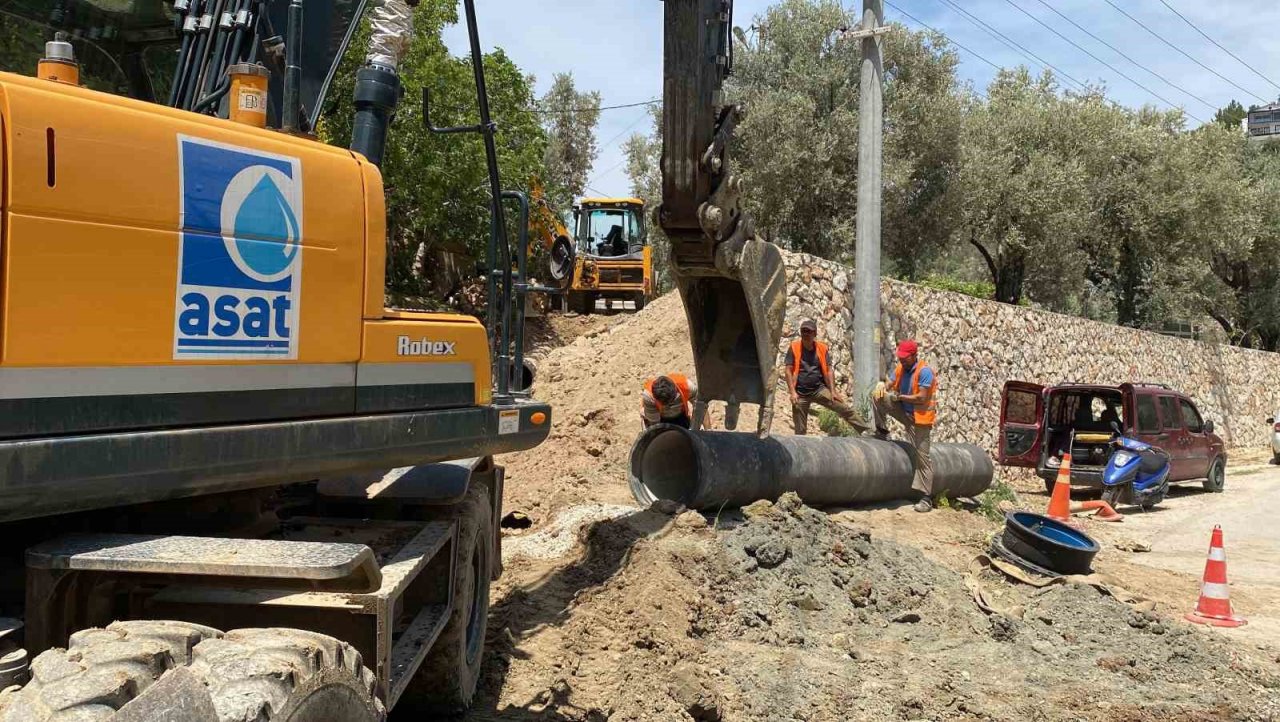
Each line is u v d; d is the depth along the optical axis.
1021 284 28.73
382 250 3.73
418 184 19.17
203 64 3.77
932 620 7.27
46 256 2.63
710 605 6.69
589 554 7.24
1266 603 8.84
